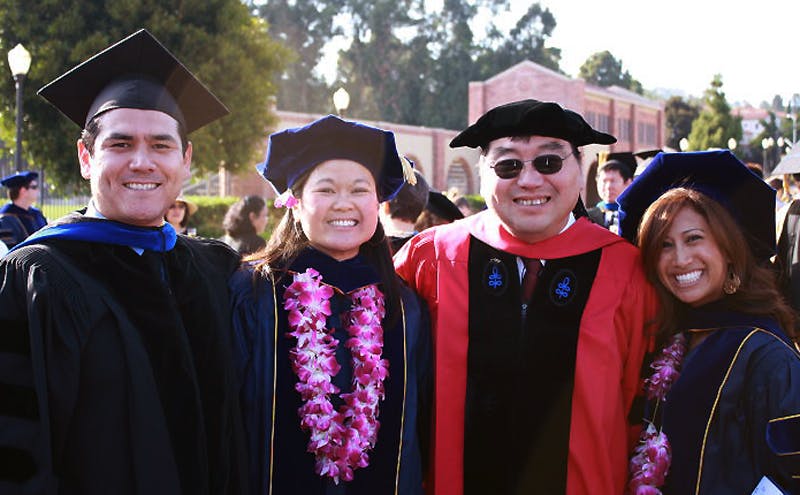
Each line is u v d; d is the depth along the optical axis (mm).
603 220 6977
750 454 2387
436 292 2926
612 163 6906
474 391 2768
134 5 16844
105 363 2117
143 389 2139
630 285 2770
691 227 2586
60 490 2062
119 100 2297
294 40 55562
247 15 19203
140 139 2262
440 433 2746
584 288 2764
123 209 2248
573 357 2705
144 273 2256
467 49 60656
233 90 18344
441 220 5289
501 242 2861
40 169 18344
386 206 4320
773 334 2465
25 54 10703
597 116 36062
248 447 2453
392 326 2674
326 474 2445
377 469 2543
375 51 59375
